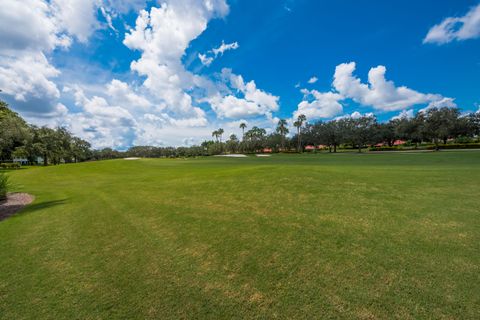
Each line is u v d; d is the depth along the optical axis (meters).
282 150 94.69
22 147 44.56
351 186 7.97
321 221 5.27
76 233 5.56
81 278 3.56
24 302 3.03
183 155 99.00
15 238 5.36
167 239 4.92
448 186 7.70
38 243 5.01
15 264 4.07
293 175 9.71
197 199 8.22
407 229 4.63
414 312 2.56
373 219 5.21
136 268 3.79
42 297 3.13
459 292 2.82
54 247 4.77
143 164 31.75
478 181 8.30
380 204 6.16
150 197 9.21
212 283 3.29
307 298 2.88
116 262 4.02
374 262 3.54
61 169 25.48
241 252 4.13
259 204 6.92
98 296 3.11
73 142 68.12
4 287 3.38
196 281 3.36
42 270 3.84
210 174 13.62
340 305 2.73
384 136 67.19
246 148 97.56
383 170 11.97
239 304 2.85
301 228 4.96
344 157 38.84
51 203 9.34
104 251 4.49
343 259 3.68
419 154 34.16
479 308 2.57
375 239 4.27
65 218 6.95
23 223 6.59
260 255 3.98
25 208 8.66
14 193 12.22
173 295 3.07
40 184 15.83
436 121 44.78
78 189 12.98
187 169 23.27
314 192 7.54
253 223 5.47
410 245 4.00
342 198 6.82
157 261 4.00
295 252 3.99
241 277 3.40
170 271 3.66
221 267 3.70
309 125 81.00
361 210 5.81
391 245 4.02
